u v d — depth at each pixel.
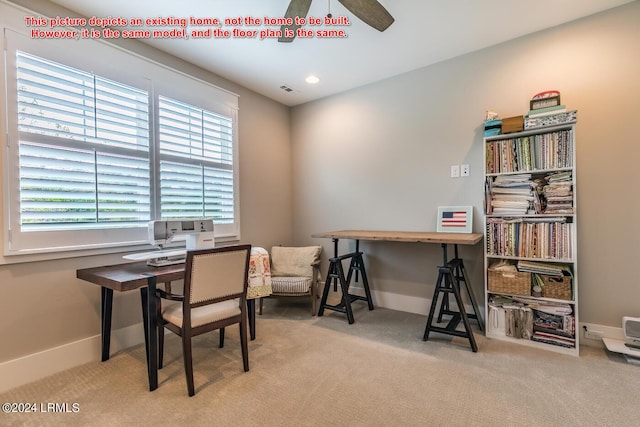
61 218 2.00
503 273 2.31
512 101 2.52
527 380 1.79
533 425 1.42
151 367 1.74
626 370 1.88
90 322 2.15
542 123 2.15
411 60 2.83
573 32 2.27
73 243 2.05
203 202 2.93
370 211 3.35
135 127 2.39
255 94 3.53
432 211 2.95
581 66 2.24
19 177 1.83
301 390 1.73
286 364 2.03
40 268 1.93
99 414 1.54
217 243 3.08
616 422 1.43
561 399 1.61
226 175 3.16
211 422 1.47
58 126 1.99
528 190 2.27
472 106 2.71
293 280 3.03
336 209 3.62
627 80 2.10
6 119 1.78
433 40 2.50
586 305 2.25
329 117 3.65
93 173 2.15
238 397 1.67
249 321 2.46
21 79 1.84
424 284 3.02
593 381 1.77
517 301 2.34
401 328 2.65
